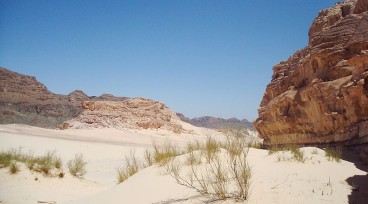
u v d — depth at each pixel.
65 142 32.62
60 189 11.84
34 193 10.67
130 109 82.69
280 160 9.09
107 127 68.25
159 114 87.06
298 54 22.72
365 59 11.21
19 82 154.00
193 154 9.21
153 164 9.94
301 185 6.11
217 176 6.18
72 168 14.46
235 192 5.71
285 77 21.42
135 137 60.56
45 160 13.80
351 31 14.15
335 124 13.18
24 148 25.78
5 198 9.55
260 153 10.72
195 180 7.05
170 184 7.10
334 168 8.17
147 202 6.19
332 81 13.78
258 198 5.30
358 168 8.50
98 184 13.54
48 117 137.62
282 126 18.33
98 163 21.09
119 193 7.62
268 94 24.42
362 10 14.76
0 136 30.08
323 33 15.73
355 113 11.73
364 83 10.98
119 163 20.88
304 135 16.05
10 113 125.88
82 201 7.91
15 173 11.89
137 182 8.17
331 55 14.45
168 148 10.80
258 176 6.98
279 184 6.20
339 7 18.62
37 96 150.75
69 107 153.38
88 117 71.56
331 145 13.40
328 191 5.71
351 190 5.84
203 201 5.56
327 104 13.74
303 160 8.95
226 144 8.98
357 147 11.12
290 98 17.50
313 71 15.93
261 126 21.30
